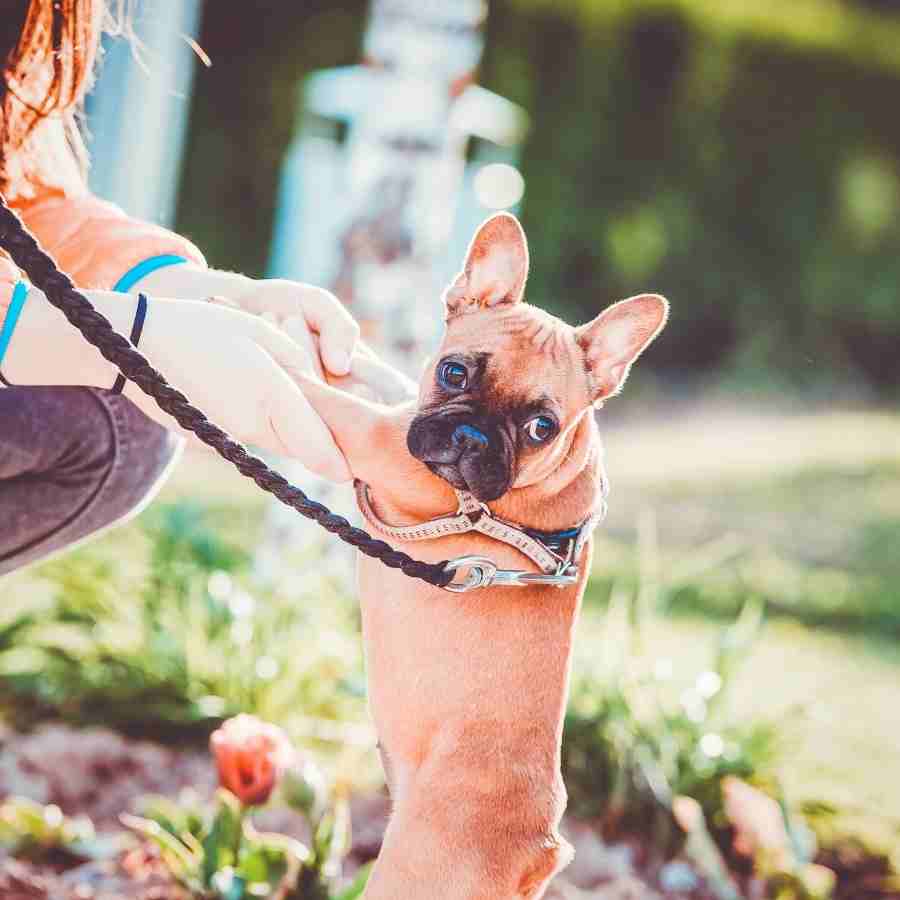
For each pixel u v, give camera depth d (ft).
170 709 17.19
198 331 8.63
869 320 58.75
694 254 56.54
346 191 21.44
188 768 16.28
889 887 14.85
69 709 17.24
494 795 8.90
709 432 48.62
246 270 51.11
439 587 8.82
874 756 18.98
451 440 8.74
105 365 8.64
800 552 34.35
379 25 21.49
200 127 50.11
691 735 16.16
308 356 9.23
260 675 17.44
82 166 11.13
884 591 31.32
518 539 9.05
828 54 56.70
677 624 25.23
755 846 15.15
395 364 21.38
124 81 25.53
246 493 32.30
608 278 55.67
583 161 54.13
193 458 36.09
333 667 18.15
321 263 23.21
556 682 9.23
